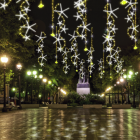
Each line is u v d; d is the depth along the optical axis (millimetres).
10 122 17328
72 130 13102
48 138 10719
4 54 31672
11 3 29938
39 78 47219
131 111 31500
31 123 16578
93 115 23969
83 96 51406
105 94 54000
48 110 34500
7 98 50344
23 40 34062
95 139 10383
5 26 28422
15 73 41250
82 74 57188
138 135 11367
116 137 10844
